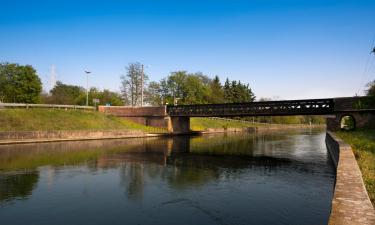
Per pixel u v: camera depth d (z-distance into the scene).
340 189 8.49
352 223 5.93
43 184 17.11
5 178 18.44
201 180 18.56
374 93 41.88
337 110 40.75
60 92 101.81
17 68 64.25
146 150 33.66
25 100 64.25
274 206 13.45
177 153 31.83
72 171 20.84
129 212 12.62
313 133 83.56
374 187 10.20
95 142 42.19
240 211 12.79
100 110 65.75
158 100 90.69
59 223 11.37
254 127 101.94
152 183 17.64
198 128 76.12
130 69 80.19
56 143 39.16
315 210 12.91
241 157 29.41
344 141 24.70
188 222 11.54
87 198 14.52
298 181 18.42
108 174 20.00
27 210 12.77
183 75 90.19
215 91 113.88
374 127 38.84
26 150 30.94
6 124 40.41
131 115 64.50
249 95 129.50
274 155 31.30
